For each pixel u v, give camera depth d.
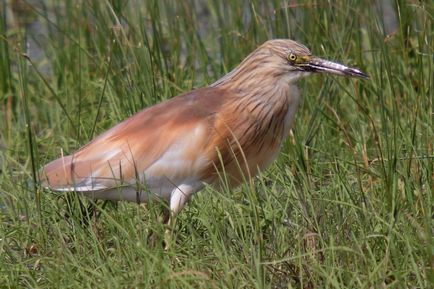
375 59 13.94
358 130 13.04
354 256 9.49
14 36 17.25
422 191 10.82
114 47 14.48
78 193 10.88
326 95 13.55
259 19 14.85
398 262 9.29
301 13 14.82
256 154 10.98
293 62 10.90
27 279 9.94
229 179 10.98
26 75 14.44
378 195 11.02
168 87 13.52
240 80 10.94
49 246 10.41
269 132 10.97
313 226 10.05
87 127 13.68
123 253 9.99
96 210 11.12
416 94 12.97
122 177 10.66
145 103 13.17
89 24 15.77
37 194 10.80
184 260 9.92
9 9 17.89
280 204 10.59
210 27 16.55
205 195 11.15
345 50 14.14
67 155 11.90
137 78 13.36
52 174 10.84
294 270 9.57
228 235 10.11
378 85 13.14
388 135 12.51
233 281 9.27
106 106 14.16
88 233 10.68
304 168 11.65
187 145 10.69
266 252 9.91
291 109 11.10
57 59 15.38
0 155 12.74
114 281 9.18
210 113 10.77
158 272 9.28
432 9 13.48
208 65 15.56
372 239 9.90
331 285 9.20
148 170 10.72
